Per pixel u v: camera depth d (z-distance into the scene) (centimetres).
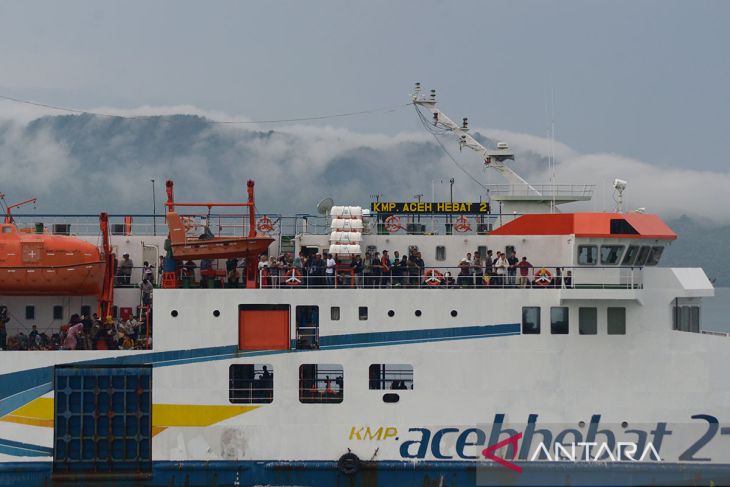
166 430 7044
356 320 7069
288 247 8262
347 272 7488
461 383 7069
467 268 7488
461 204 9044
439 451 7069
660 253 7619
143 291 7750
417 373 7062
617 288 7150
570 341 7100
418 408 7062
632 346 7125
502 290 7081
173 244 7238
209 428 7031
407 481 7044
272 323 7094
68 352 7025
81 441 7044
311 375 7519
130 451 7056
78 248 7469
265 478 7025
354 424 7044
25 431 7056
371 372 7188
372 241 8150
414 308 7069
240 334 7081
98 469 7056
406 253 8144
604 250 7531
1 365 7038
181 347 7050
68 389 7044
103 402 7056
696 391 7119
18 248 7425
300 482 7025
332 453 7038
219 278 7712
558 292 7062
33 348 7294
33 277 7419
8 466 7050
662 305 7150
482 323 7081
